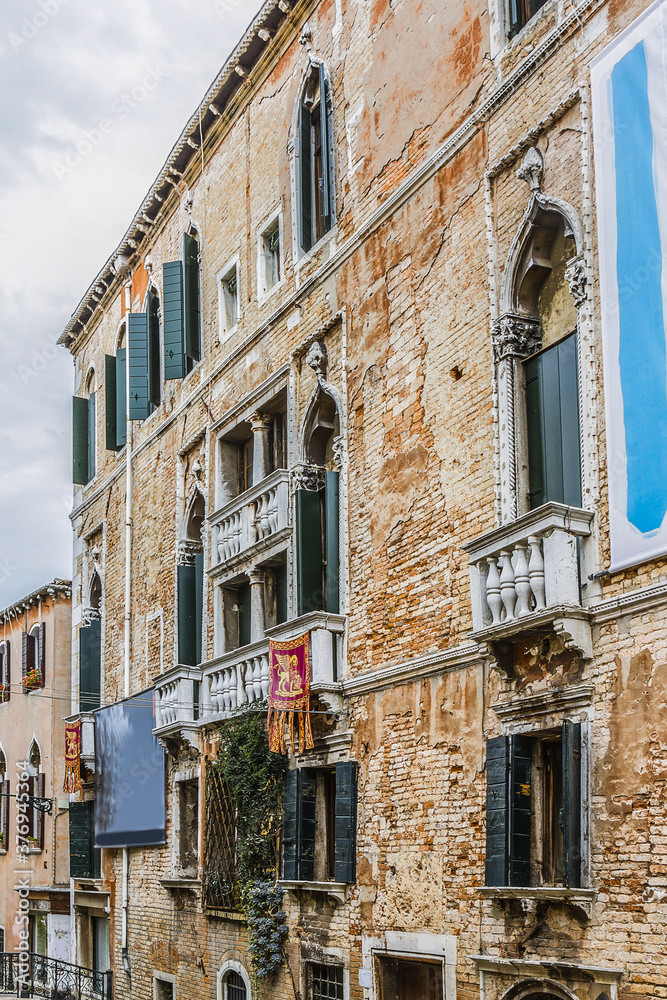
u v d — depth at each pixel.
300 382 17.69
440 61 14.74
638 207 10.79
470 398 13.41
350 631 15.47
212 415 21.08
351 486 15.84
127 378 25.41
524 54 13.04
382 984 13.89
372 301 15.80
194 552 22.02
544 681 11.53
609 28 11.63
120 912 23.36
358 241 16.28
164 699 21.14
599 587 10.90
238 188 20.84
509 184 13.07
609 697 10.64
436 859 13.09
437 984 13.09
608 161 11.27
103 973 23.48
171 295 22.48
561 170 12.16
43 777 32.62
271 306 18.94
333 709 15.33
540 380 12.52
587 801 10.68
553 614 10.88
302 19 18.69
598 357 11.26
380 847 14.20
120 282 27.33
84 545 28.69
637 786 10.16
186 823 20.98
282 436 19.02
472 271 13.61
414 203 15.01
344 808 14.91
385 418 15.18
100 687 26.31
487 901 12.06
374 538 15.14
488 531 12.07
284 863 16.16
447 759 13.15
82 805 26.14
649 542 10.29
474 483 13.17
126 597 24.73
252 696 17.64
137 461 25.25
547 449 12.34
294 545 16.72
